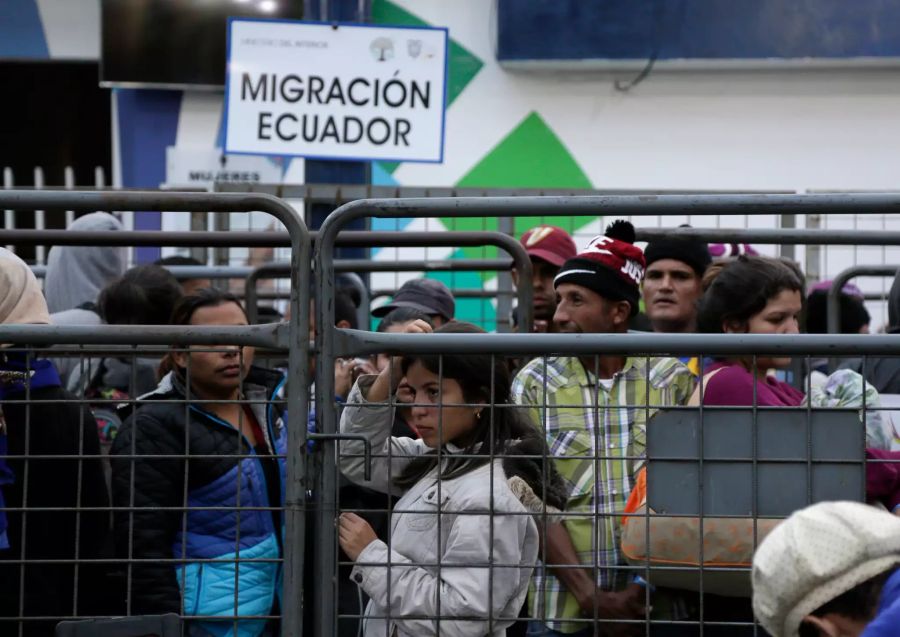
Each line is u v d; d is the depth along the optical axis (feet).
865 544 11.16
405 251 47.78
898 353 16.33
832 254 49.39
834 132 58.03
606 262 20.53
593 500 18.78
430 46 32.37
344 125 32.37
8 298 19.17
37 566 18.08
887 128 58.03
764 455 16.47
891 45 56.49
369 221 38.04
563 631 18.24
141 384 25.67
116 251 30.25
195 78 58.29
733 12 56.90
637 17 57.16
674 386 19.57
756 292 20.16
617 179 58.44
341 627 19.43
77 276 29.89
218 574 18.06
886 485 17.70
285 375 19.71
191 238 23.58
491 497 16.35
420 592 16.66
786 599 11.20
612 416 19.17
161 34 58.18
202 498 18.26
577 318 20.51
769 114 58.18
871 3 56.49
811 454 16.44
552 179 58.44
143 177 59.41
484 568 16.67
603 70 58.29
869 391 18.84
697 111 58.23
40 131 62.13
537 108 58.44
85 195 16.70
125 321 25.35
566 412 19.13
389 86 32.40
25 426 17.15
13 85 62.03
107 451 23.45
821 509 11.52
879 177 58.03
